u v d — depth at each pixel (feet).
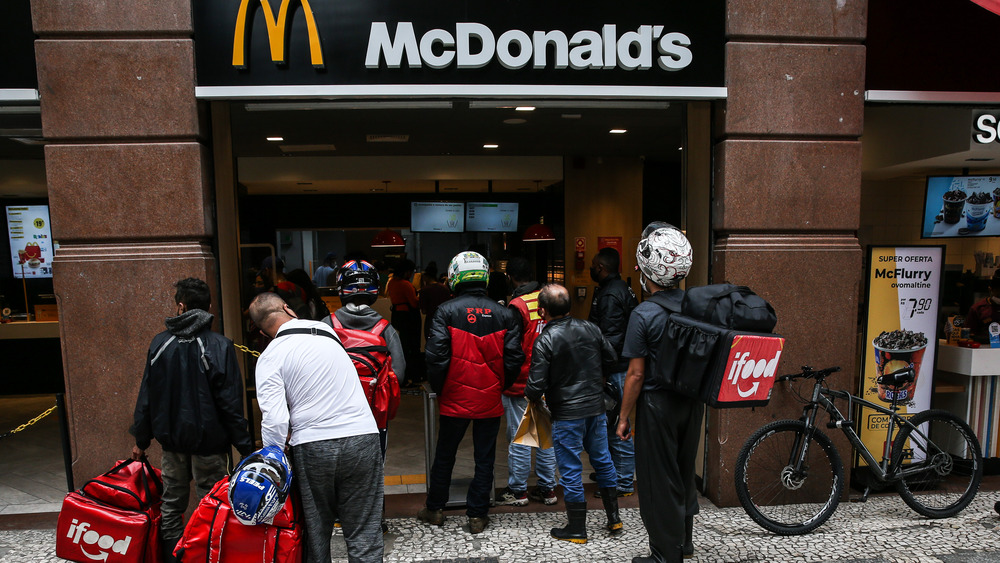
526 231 34.32
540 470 14.58
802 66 14.60
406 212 37.55
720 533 13.12
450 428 12.88
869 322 15.55
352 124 23.21
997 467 16.53
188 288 10.55
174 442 10.29
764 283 14.61
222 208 14.82
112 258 13.29
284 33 13.43
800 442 13.57
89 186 13.33
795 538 12.86
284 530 8.78
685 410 10.87
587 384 12.38
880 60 14.99
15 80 13.32
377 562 9.50
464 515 14.11
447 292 27.84
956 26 14.99
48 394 27.48
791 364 14.80
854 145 14.84
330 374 9.29
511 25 13.96
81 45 13.15
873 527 13.42
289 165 32.19
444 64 13.78
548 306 12.31
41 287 29.35
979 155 17.12
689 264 11.12
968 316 17.51
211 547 8.72
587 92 14.19
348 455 9.16
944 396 17.35
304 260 37.86
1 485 16.63
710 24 14.39
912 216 26.45
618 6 14.17
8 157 27.45
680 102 15.60
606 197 34.42
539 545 12.53
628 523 13.57
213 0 13.35
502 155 33.40
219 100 13.75
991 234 19.70
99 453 13.46
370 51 13.61
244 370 16.56
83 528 9.87
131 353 13.38
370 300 11.83
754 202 14.62
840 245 14.87
